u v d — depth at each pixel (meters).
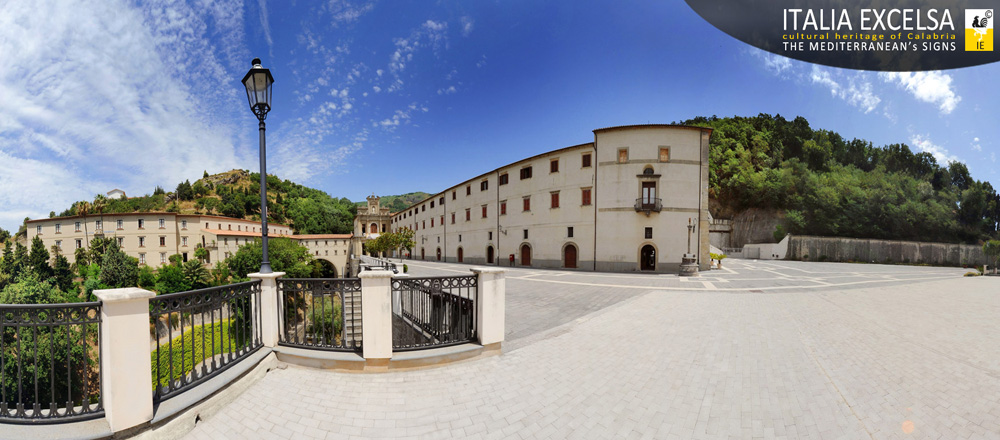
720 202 68.69
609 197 26.97
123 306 3.17
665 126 26.02
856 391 4.29
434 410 3.95
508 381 4.70
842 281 17.95
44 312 3.19
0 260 45.75
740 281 17.84
